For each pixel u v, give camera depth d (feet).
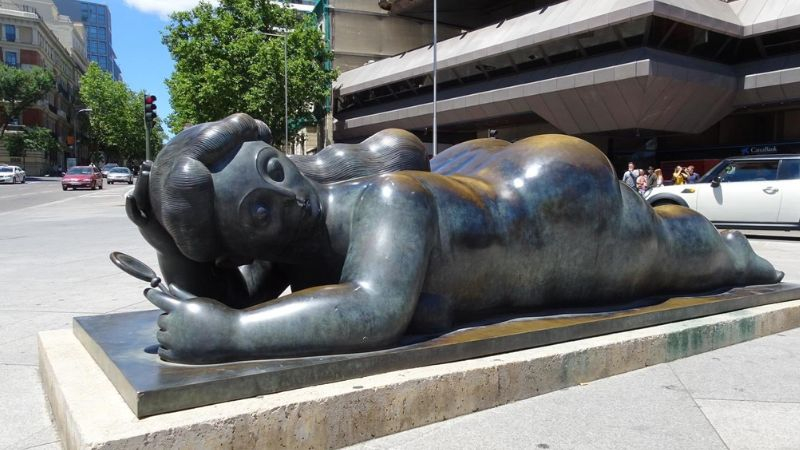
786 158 42.68
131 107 285.43
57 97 278.87
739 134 99.25
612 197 11.65
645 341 11.41
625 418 9.25
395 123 128.06
